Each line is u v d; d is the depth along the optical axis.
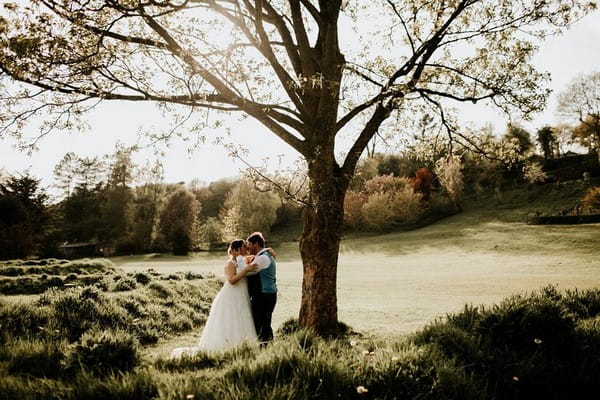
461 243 51.91
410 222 75.94
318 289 8.41
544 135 87.50
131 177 75.75
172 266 43.09
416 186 81.88
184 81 7.82
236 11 8.32
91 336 3.57
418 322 10.95
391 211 72.00
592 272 27.42
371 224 72.00
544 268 31.64
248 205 69.94
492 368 3.24
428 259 44.69
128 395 2.61
